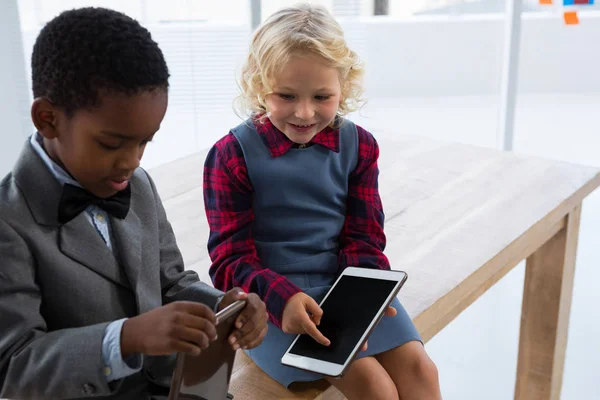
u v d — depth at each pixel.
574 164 2.26
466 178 2.17
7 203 0.93
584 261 3.04
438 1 3.43
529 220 1.91
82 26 0.87
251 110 1.38
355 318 1.24
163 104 0.92
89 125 0.88
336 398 1.34
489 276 1.75
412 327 1.33
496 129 3.39
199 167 2.26
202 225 1.89
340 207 1.40
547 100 4.52
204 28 2.71
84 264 0.98
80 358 0.90
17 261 0.92
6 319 0.92
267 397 1.28
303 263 1.36
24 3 2.41
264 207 1.35
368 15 3.36
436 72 3.49
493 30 3.41
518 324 2.69
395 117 3.50
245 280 1.29
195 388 0.99
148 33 0.93
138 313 1.01
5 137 2.46
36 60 0.90
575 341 2.60
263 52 1.23
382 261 1.39
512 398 2.33
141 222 1.08
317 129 1.31
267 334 1.33
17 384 0.92
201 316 0.92
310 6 1.30
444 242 1.80
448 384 2.38
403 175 2.20
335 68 1.24
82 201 0.96
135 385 1.06
